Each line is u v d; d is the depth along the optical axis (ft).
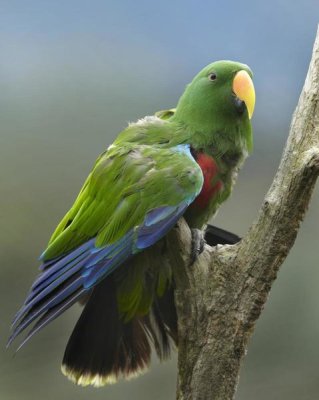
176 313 31.12
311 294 47.42
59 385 47.78
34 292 29.12
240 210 51.11
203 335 27.73
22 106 51.24
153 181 29.30
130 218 29.27
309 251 48.14
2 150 49.90
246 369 46.83
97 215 30.07
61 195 49.75
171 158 29.91
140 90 53.78
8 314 47.93
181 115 32.35
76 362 30.66
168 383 47.52
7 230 48.57
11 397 47.11
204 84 32.17
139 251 28.96
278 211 26.61
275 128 54.54
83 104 51.88
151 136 31.58
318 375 46.52
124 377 31.12
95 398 47.47
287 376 46.80
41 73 52.34
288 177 26.48
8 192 48.96
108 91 52.80
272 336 46.98
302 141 26.66
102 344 30.94
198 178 29.45
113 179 30.04
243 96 31.91
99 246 29.58
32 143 50.29
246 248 27.32
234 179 32.71
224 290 27.61
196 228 31.76
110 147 31.42
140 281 30.63
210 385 27.68
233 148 32.22
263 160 53.31
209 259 27.94
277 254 26.94
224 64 32.50
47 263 30.58
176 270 28.30
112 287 30.83
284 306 47.26
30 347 47.83
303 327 47.14
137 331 31.42
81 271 29.32
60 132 50.90
